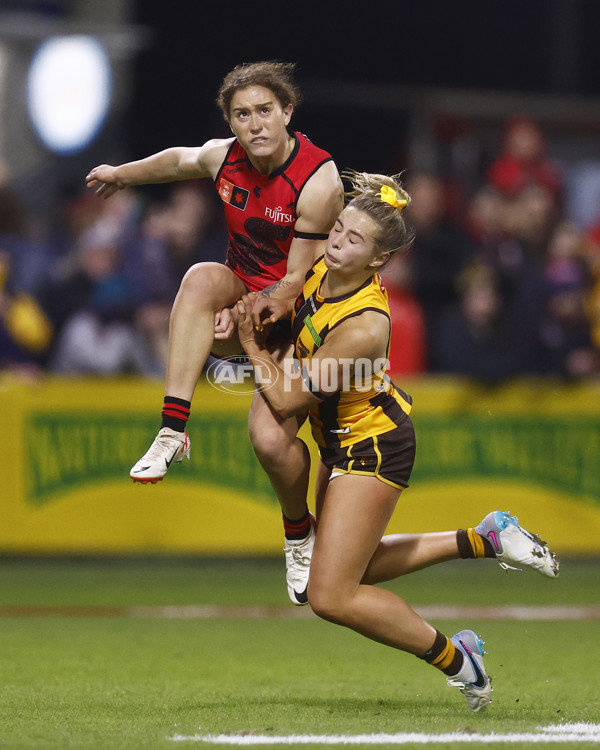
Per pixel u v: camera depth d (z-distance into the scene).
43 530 30.41
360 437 14.68
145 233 34.59
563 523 31.50
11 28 40.41
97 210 34.94
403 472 14.77
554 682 17.73
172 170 15.93
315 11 45.78
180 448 15.05
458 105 45.84
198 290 15.11
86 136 41.31
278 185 14.99
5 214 33.50
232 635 22.38
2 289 32.16
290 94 14.80
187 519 30.61
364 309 14.54
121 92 43.06
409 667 19.19
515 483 31.31
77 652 20.25
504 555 15.43
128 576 30.38
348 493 14.62
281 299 15.01
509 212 36.22
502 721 14.70
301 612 25.25
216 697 16.30
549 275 33.97
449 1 47.00
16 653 20.08
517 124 39.31
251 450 30.73
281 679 17.91
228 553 30.73
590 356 33.72
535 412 31.45
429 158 45.50
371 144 46.09
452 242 37.53
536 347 33.19
